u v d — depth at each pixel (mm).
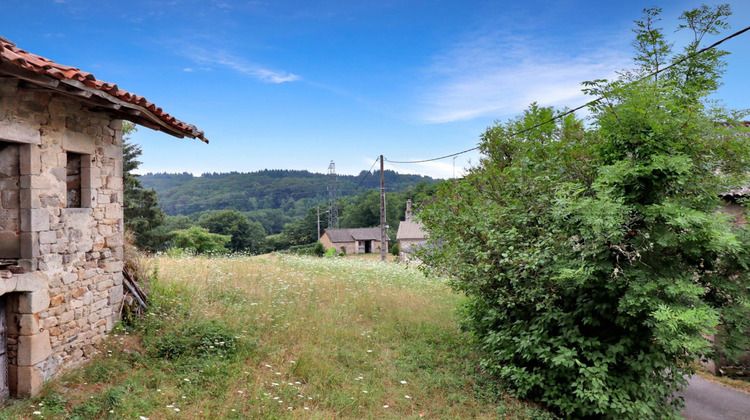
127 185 30359
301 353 7016
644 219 5461
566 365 5648
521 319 6930
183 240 33594
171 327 7074
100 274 6559
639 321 5684
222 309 8273
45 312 5410
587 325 6379
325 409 5633
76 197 6355
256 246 59062
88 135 6305
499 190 7609
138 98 5727
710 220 5125
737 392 8047
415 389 6570
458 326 8406
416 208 8078
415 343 8219
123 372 5852
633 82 5512
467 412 6145
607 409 5773
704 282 5746
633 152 5605
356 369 6883
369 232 58281
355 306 9781
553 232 6199
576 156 6676
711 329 4996
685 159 5098
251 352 6805
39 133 5367
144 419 4551
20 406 4848
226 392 5602
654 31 6535
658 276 5465
